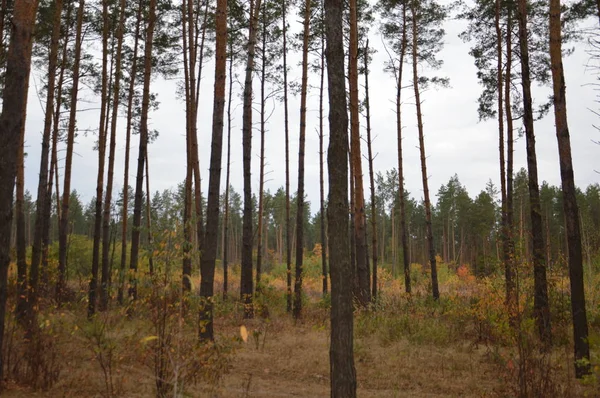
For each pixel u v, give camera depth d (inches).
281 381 295.7
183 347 219.6
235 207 2955.2
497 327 390.0
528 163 394.0
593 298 526.9
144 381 256.7
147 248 217.3
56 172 901.2
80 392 235.0
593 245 658.8
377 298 558.6
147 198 895.1
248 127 579.5
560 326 401.4
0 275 229.9
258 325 519.5
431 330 430.9
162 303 218.8
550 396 249.0
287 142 834.2
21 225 450.6
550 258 458.3
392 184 2236.7
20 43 243.0
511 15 605.0
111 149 629.3
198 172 669.3
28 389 232.2
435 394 274.4
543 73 598.9
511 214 579.5
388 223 2866.6
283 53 797.2
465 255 2506.2
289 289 693.9
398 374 313.6
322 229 848.3
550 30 331.6
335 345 202.8
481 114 669.9
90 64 685.9
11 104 237.9
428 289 719.7
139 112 786.8
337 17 221.9
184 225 223.8
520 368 259.0
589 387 262.2
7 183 234.2
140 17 679.7
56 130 657.0
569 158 316.2
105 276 585.6
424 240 2738.7
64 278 552.4
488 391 277.1
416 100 738.2
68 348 297.3
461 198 2240.4
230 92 834.2
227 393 255.9
